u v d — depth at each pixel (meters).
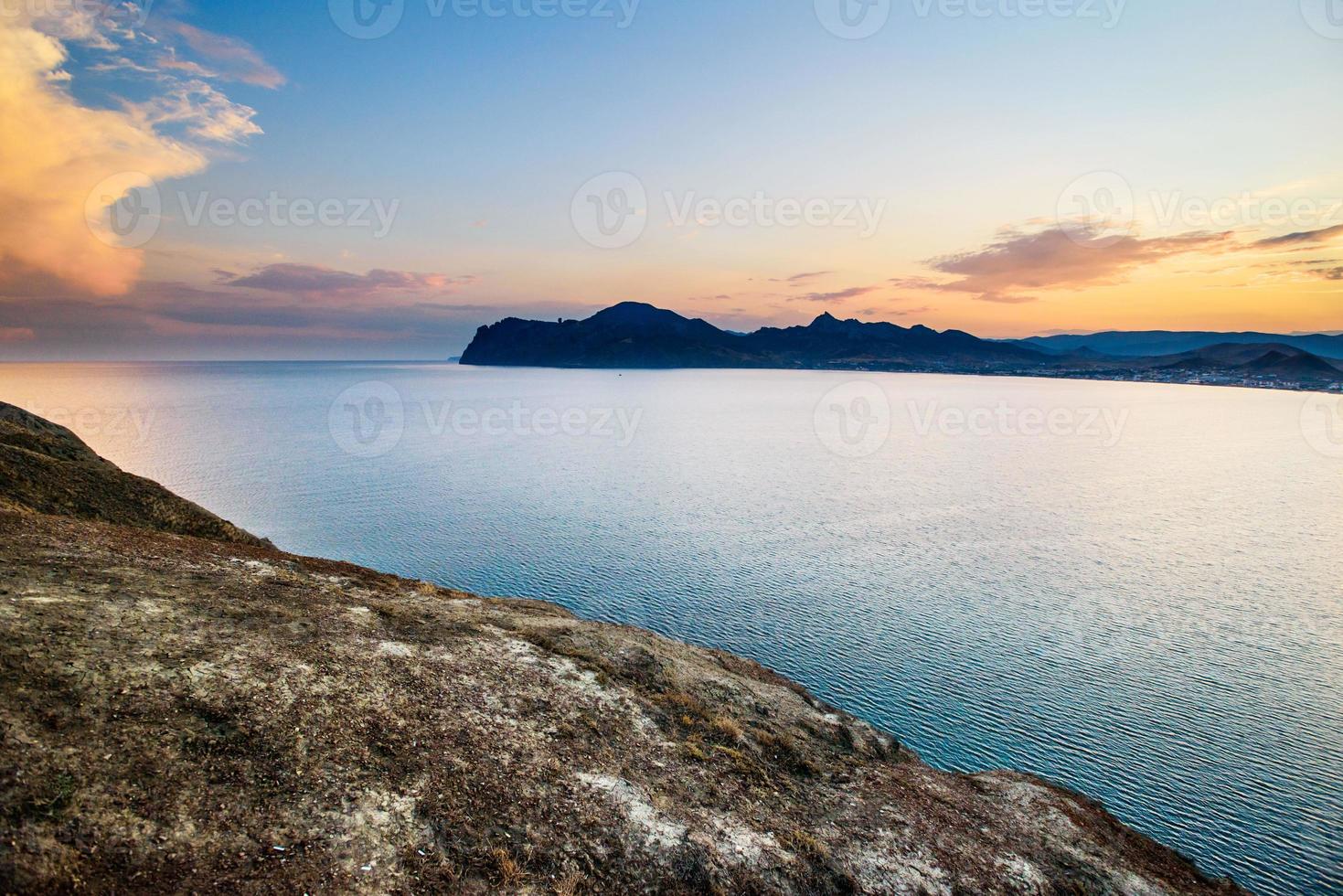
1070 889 17.89
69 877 9.52
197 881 10.30
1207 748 45.72
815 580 77.38
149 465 134.38
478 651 22.42
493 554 83.69
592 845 14.27
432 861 12.46
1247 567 86.56
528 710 19.28
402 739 15.90
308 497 111.88
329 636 20.03
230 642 17.66
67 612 16.42
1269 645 62.56
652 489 128.00
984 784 24.70
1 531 22.11
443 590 34.03
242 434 191.62
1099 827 22.86
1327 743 46.41
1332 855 36.50
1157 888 19.39
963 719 48.84
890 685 53.47
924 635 62.81
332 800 13.10
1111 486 141.62
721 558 84.75
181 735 13.30
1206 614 69.88
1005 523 107.62
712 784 18.41
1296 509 121.50
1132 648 61.28
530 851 13.52
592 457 168.88
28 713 12.12
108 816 10.76
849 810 19.27
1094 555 90.81
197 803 11.83
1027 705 50.91
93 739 12.23
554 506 111.62
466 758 15.98
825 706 29.39
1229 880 21.95
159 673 14.98
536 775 16.16
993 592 75.25
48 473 36.66
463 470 144.38
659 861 14.33
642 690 23.59
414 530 93.31
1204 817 39.16
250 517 96.81
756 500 120.00
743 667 33.34
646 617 65.19
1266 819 39.06
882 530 101.19
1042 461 175.62
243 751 13.55
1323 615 70.06
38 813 10.22
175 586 20.92
